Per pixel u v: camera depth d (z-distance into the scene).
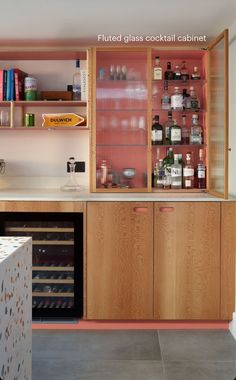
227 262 3.10
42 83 3.83
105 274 3.11
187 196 3.21
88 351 2.79
